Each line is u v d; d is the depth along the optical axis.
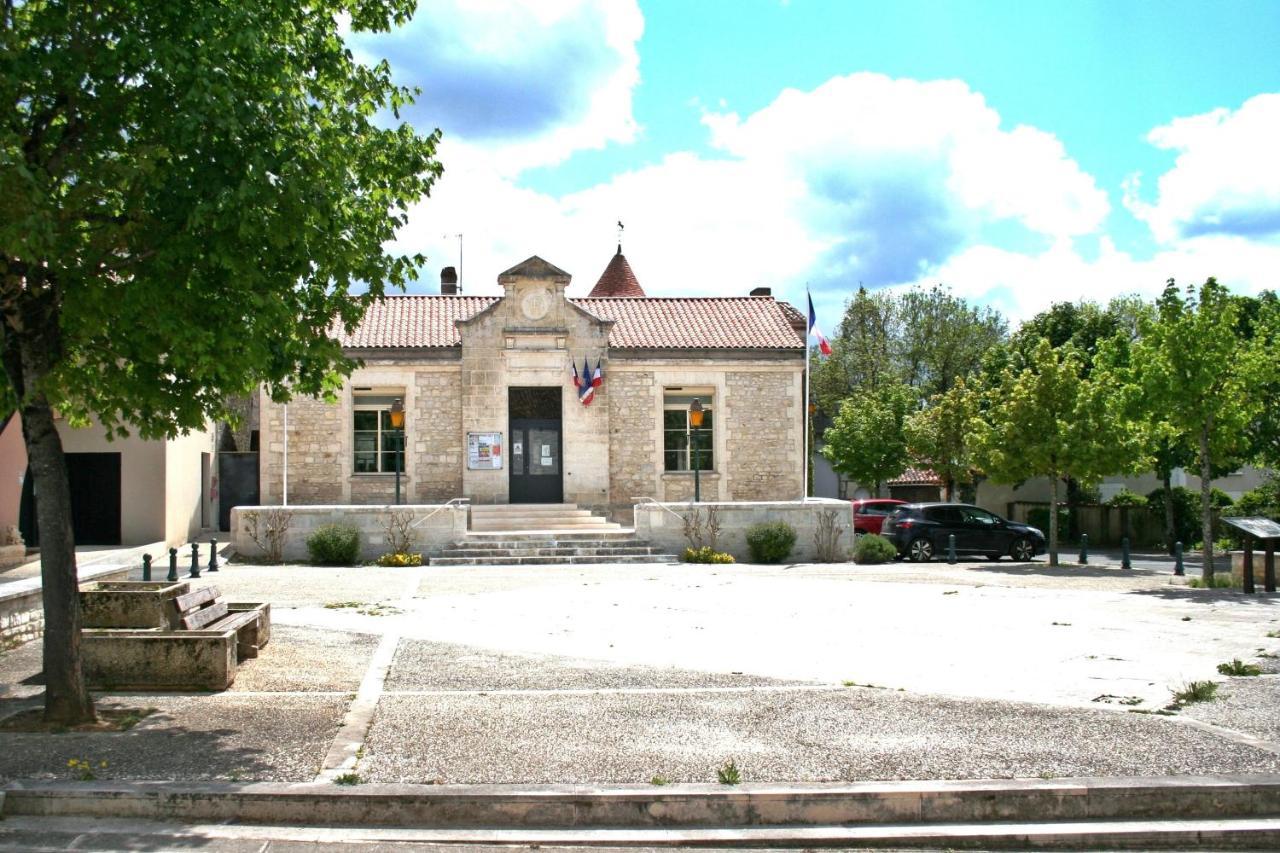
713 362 26.91
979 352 49.97
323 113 8.41
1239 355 17.97
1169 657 10.91
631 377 26.70
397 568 20.67
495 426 25.94
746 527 23.42
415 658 10.45
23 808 6.08
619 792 6.16
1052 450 22.95
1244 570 17.25
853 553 23.72
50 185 7.34
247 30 7.04
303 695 8.72
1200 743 7.35
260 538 21.73
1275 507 28.62
